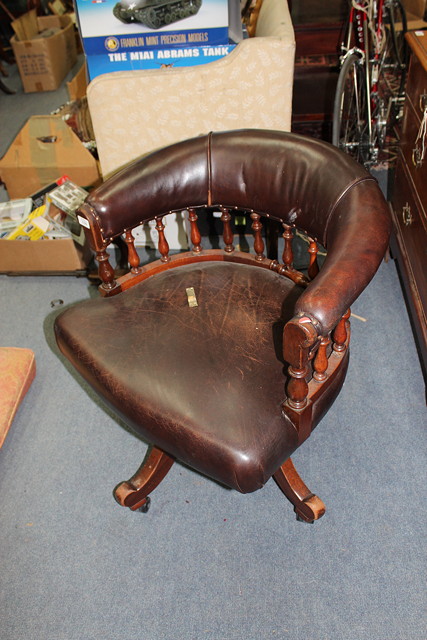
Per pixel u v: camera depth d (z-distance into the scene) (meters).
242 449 0.99
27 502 1.49
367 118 2.59
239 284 1.31
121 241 2.20
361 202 1.07
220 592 1.28
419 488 1.45
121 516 1.44
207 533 1.39
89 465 1.57
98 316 1.26
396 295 2.02
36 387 1.79
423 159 1.61
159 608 1.27
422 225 1.64
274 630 1.21
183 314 1.25
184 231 2.23
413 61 1.76
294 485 1.35
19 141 2.29
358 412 1.64
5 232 2.16
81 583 1.32
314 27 2.83
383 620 1.22
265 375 1.10
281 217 1.27
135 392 1.11
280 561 1.33
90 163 2.26
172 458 1.42
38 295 2.16
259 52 1.71
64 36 3.88
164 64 1.94
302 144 1.21
